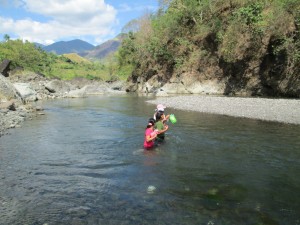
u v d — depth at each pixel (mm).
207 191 6301
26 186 6625
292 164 8117
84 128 13570
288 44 23375
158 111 10820
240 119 15445
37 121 15688
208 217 5188
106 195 6121
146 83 44375
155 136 9711
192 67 36531
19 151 9562
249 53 28000
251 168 7785
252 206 5609
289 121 14469
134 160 8492
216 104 20938
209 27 34875
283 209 5500
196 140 10820
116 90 48531
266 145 10094
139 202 5781
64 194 6195
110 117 17156
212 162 8289
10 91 21344
